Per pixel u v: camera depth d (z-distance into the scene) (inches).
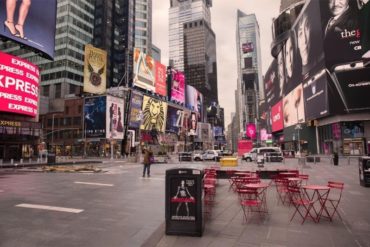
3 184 629.3
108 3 5068.9
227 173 669.3
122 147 3319.4
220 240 244.5
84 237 260.1
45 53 2082.9
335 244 235.8
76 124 3304.6
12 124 1931.6
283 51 3538.4
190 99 5605.3
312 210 358.3
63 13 4249.5
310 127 2608.3
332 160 1384.1
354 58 2014.0
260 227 283.9
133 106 3415.4
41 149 2159.2
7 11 1793.8
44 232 274.2
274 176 580.7
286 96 3400.6
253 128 4889.3
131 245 240.2
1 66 1736.0
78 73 4298.7
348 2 2065.7
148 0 5979.3
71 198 452.1
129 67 4633.4
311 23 2383.1
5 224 301.0
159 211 362.3
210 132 6579.7
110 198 452.1
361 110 1966.0
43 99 2714.1
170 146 4286.4
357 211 350.9
